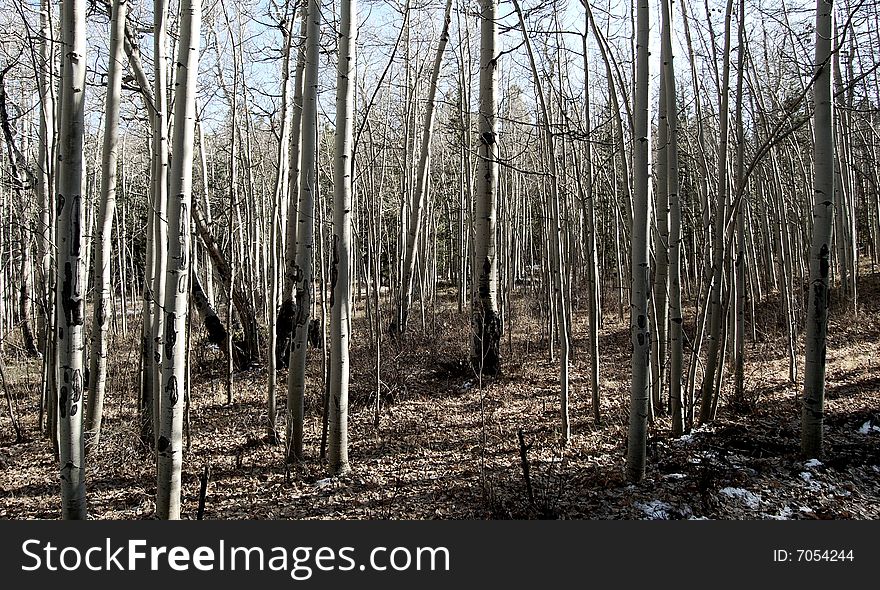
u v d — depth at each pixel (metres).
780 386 8.91
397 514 5.19
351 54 5.77
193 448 7.27
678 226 6.82
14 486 6.26
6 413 9.36
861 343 11.15
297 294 6.39
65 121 3.83
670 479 5.63
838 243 14.25
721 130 6.54
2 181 9.48
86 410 7.11
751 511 5.08
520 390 9.24
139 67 6.83
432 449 6.88
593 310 7.34
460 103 11.90
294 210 8.14
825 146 5.58
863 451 6.25
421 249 13.89
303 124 6.18
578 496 5.40
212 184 16.56
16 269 15.50
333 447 6.08
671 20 6.54
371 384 9.19
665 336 7.68
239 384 10.73
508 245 15.40
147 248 6.83
